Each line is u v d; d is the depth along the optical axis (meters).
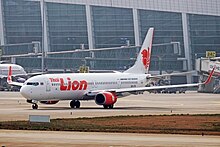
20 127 143.00
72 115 189.88
